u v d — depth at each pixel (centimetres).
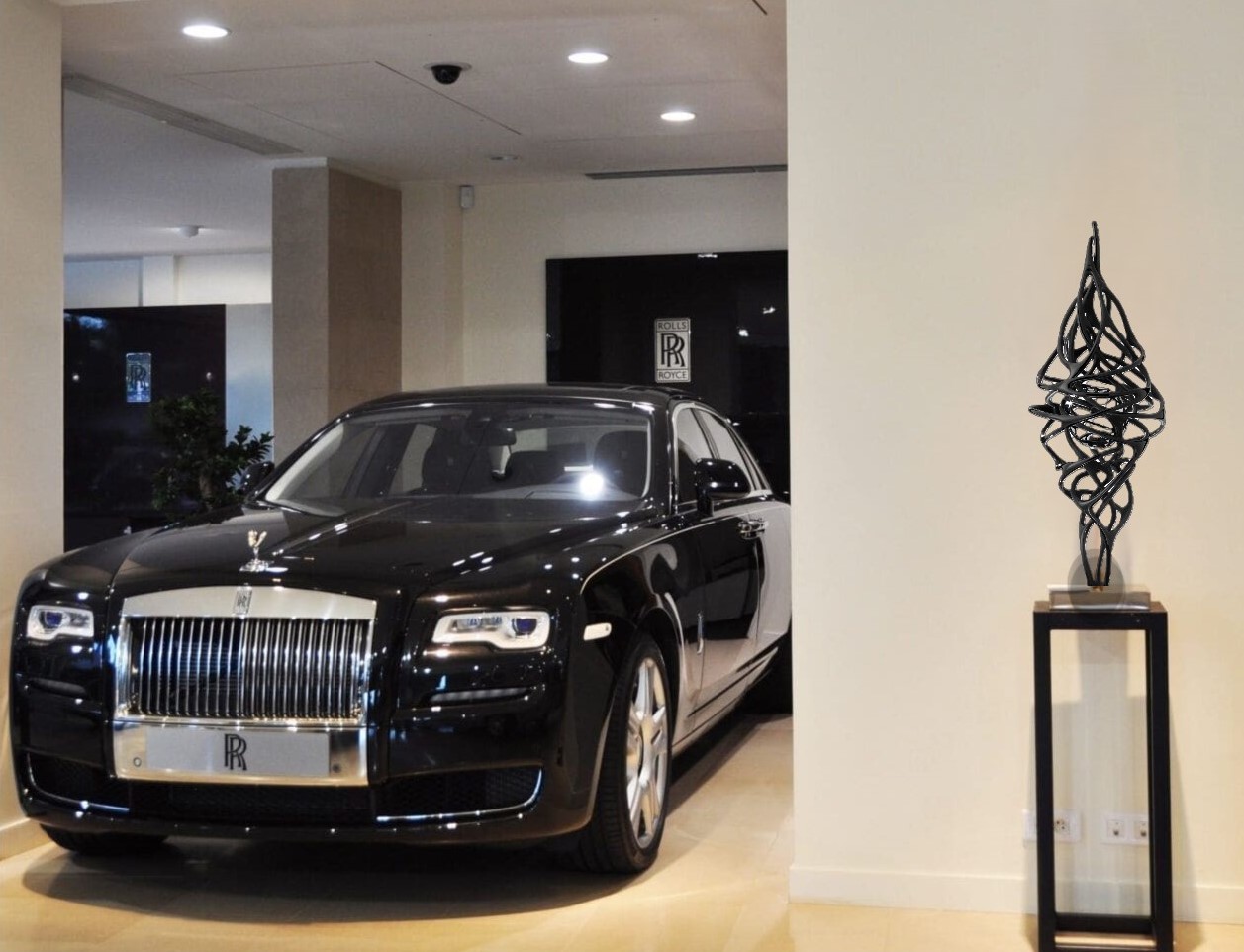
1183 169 355
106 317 1383
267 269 1380
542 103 766
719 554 469
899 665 367
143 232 1237
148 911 363
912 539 366
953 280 364
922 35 364
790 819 449
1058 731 361
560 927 349
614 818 373
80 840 406
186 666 352
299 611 347
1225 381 353
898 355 366
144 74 702
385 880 389
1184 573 355
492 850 416
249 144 872
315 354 920
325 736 343
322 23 614
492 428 474
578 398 487
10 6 430
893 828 367
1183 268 355
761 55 670
